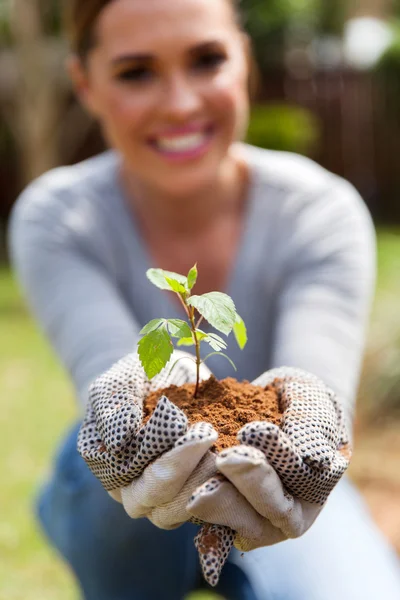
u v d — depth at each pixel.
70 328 1.81
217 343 1.21
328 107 11.41
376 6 14.27
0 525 3.47
